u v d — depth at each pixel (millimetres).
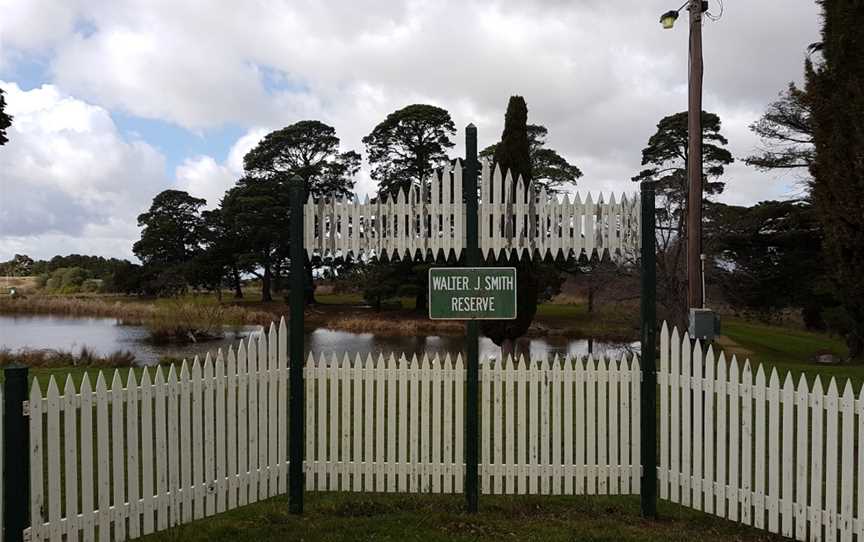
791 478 4605
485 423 5488
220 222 51125
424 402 5406
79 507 5414
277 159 47656
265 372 5367
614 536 4738
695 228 9312
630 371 5344
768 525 4734
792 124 25359
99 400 4359
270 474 5395
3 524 3975
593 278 24312
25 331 31688
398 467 5441
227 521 5008
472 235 5211
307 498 5562
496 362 5441
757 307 28391
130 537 4523
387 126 41312
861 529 4250
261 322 35969
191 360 19578
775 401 4676
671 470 5250
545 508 5383
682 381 5184
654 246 5270
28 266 80562
